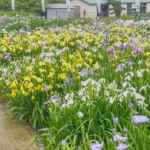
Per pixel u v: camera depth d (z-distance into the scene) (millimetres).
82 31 9969
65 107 4684
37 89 5449
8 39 8750
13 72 6496
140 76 5230
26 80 5621
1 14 19938
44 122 5148
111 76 5605
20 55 7934
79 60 6270
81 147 3990
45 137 4754
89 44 8094
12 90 5797
